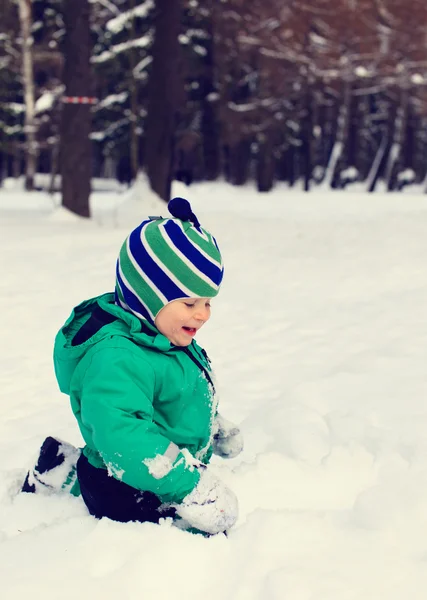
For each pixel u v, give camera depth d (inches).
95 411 72.4
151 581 70.2
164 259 74.9
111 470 73.2
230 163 1402.6
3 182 1203.2
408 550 79.0
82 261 301.9
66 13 474.0
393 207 655.8
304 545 78.1
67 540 76.7
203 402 82.0
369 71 1203.2
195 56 1098.7
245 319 211.8
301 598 67.7
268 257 306.3
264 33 1143.0
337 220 465.7
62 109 474.0
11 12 1063.6
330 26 1156.5
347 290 242.5
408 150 1433.3
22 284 259.6
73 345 77.9
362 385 145.1
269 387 151.6
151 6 1018.7
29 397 153.9
